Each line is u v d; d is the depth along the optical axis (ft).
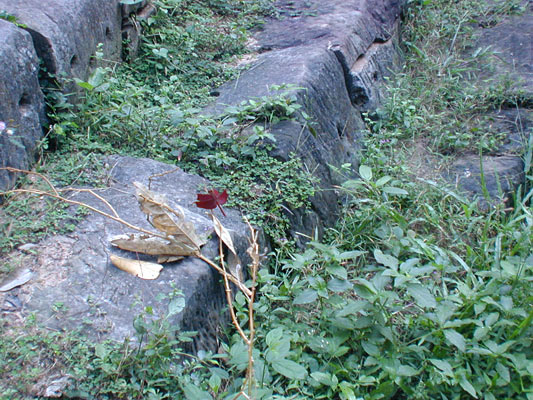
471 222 4.42
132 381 2.54
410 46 7.22
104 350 2.55
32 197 3.39
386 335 2.98
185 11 5.97
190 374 2.71
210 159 4.09
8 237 3.09
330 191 4.54
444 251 4.04
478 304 3.14
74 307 2.77
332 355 2.92
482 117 6.20
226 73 5.32
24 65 3.63
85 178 3.67
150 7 5.60
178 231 3.05
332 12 6.36
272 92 4.78
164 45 5.40
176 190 3.73
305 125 4.50
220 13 6.36
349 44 5.83
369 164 5.12
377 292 2.97
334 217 4.48
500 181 5.23
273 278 3.56
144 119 4.20
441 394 2.81
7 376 2.46
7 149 3.37
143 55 5.30
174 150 4.11
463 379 2.78
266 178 4.00
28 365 2.51
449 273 3.95
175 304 2.72
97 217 3.32
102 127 4.14
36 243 3.10
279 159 4.14
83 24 4.37
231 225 3.55
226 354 2.84
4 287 2.83
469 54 7.30
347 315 3.20
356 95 5.76
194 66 5.41
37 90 3.80
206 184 3.88
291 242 3.87
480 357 2.99
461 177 5.33
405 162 5.35
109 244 3.14
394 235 4.08
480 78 6.81
